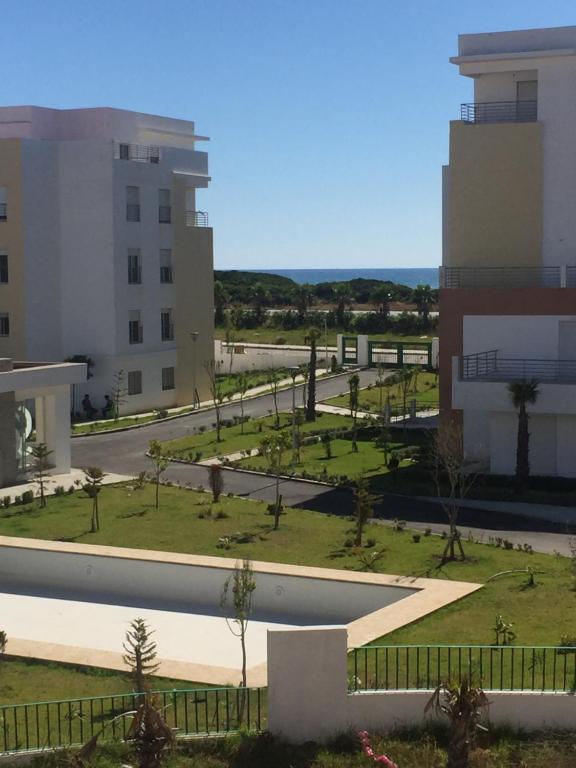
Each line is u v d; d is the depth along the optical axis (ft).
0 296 172.86
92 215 174.50
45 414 126.52
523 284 129.29
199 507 106.52
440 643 62.85
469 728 46.09
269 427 159.22
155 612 78.13
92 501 109.91
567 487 114.11
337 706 52.03
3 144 170.09
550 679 55.67
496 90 131.34
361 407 174.91
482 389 119.65
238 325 322.96
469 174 130.11
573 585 76.02
